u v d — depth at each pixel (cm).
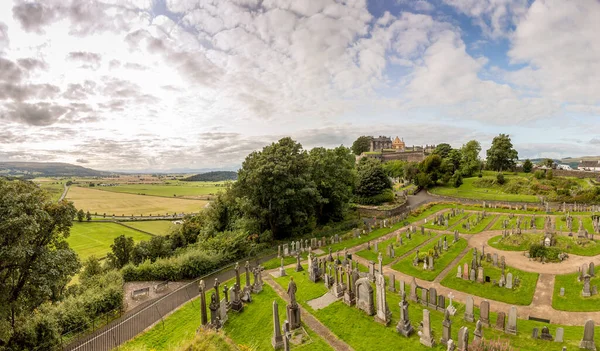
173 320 2611
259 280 3148
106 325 2584
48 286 2194
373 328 2319
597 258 3394
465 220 5966
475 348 1884
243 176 5341
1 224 1975
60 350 2172
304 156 5825
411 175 11169
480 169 11400
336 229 5828
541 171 9500
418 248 4406
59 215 2608
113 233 7294
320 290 3055
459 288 3105
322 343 2186
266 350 2147
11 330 2109
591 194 6731
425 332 2077
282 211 5322
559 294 2806
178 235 5728
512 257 3725
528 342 2045
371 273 3306
